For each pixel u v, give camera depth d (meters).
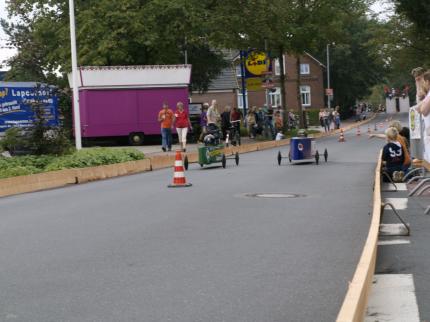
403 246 8.34
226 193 14.13
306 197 13.31
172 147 32.66
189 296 6.07
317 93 90.62
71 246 8.59
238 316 5.44
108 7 36.41
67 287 6.48
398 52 45.56
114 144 37.53
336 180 16.66
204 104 35.12
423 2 34.25
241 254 7.89
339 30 47.00
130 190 15.34
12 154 20.78
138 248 8.36
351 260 7.48
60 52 37.94
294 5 45.31
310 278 6.67
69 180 18.28
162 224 10.19
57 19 39.19
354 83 91.94
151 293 6.20
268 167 21.12
